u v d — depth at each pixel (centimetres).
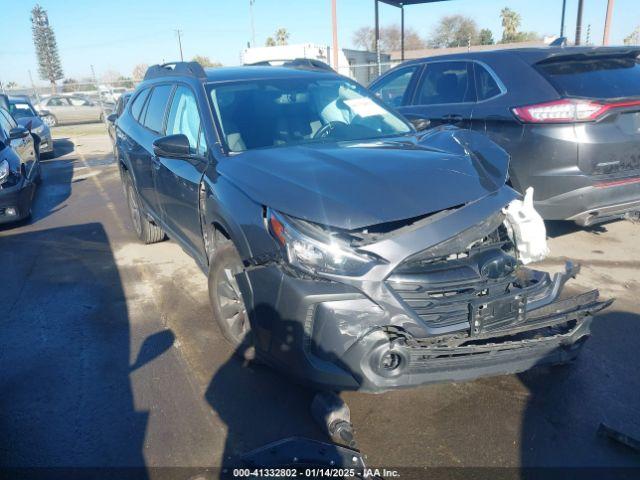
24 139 919
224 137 379
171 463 272
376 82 706
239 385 335
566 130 459
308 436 287
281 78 445
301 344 271
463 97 563
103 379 348
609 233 578
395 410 308
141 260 574
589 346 364
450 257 284
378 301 258
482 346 273
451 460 268
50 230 709
